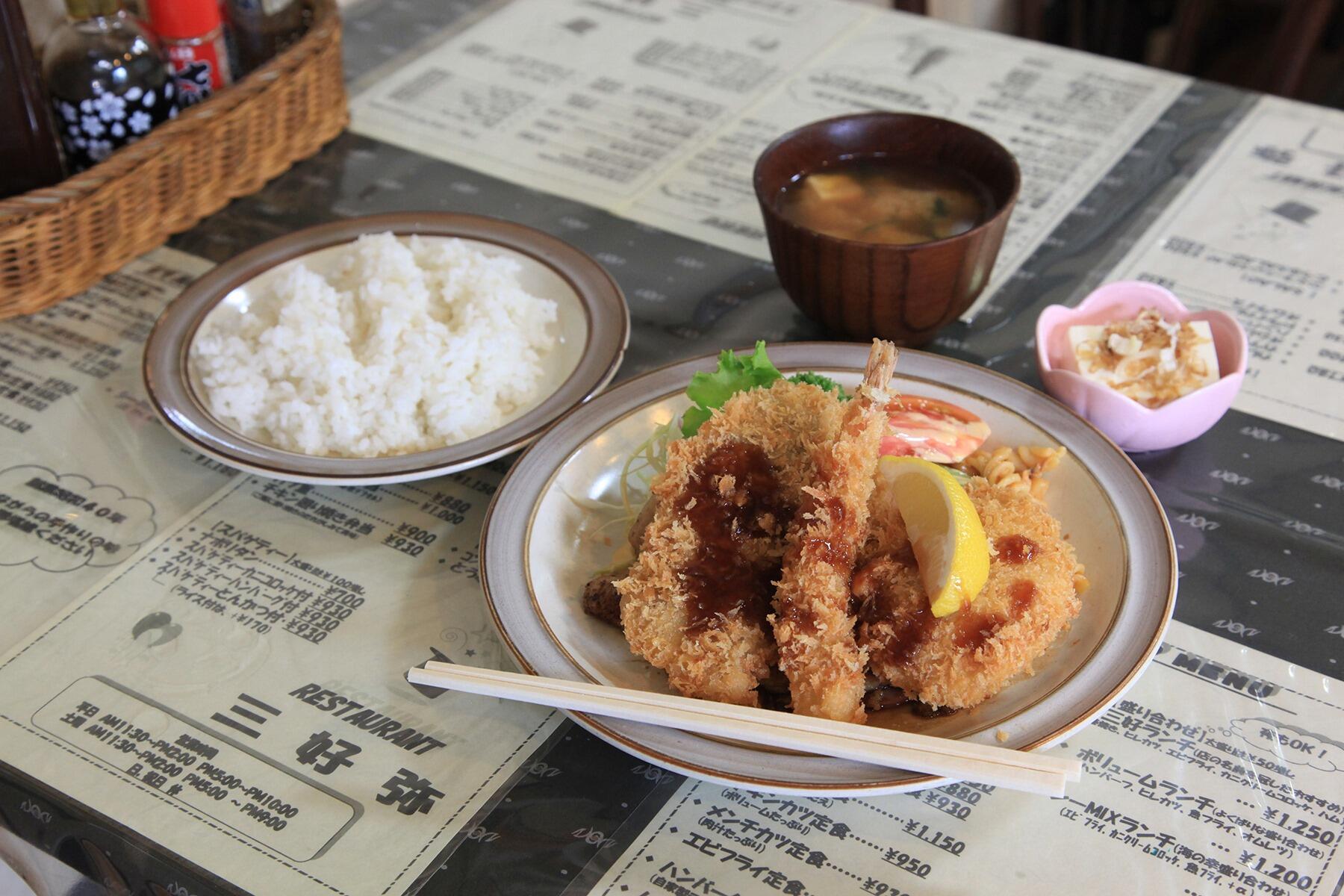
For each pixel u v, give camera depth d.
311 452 0.62
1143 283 0.64
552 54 0.92
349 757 0.52
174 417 0.61
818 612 0.50
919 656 0.51
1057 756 0.51
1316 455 0.61
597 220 0.77
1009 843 0.49
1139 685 0.53
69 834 0.51
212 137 0.76
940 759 0.47
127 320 0.72
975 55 0.89
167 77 0.76
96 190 0.70
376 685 0.55
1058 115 0.83
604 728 0.49
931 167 0.69
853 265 0.61
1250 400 0.64
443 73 0.90
